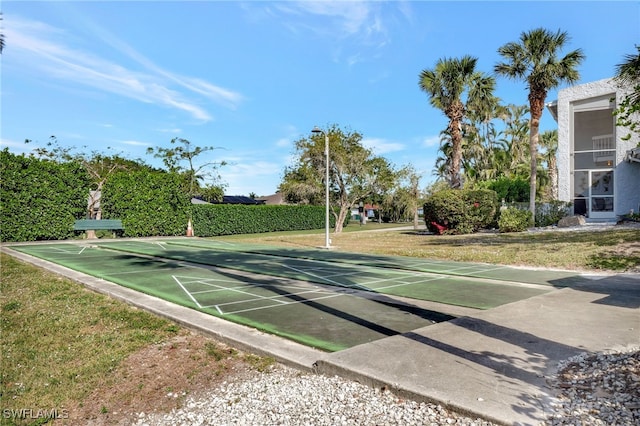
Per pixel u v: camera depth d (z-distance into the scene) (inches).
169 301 302.4
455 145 992.2
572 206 882.1
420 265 504.1
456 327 205.3
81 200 1007.6
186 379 167.0
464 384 136.3
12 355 193.6
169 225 1148.5
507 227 854.5
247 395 149.1
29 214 922.1
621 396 121.9
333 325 236.5
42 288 362.3
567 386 132.6
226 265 516.4
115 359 187.6
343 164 1159.6
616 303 255.6
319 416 127.7
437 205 924.0
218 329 224.8
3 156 885.2
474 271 449.4
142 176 1106.1
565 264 457.7
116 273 450.3
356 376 150.2
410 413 124.9
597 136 920.9
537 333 192.2
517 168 1588.3
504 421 111.7
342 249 727.7
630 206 820.0
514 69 839.1
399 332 222.4
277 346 196.1
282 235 1217.4
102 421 135.0
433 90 995.9
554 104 940.0
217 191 1675.7
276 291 344.8
